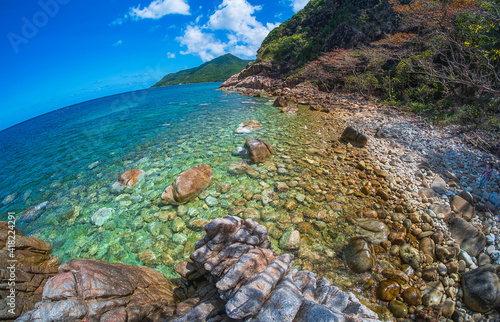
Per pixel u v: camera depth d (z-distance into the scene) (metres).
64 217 8.43
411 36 20.28
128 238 7.23
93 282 4.18
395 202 7.97
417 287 5.21
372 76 24.62
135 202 8.91
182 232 7.29
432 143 11.93
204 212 8.02
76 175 11.61
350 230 6.89
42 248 6.71
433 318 4.44
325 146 12.57
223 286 4.12
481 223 6.72
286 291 3.83
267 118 19.11
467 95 15.06
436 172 9.49
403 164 10.29
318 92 30.38
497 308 4.52
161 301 4.83
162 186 9.81
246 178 9.78
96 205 8.97
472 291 4.76
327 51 35.56
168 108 27.80
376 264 5.77
